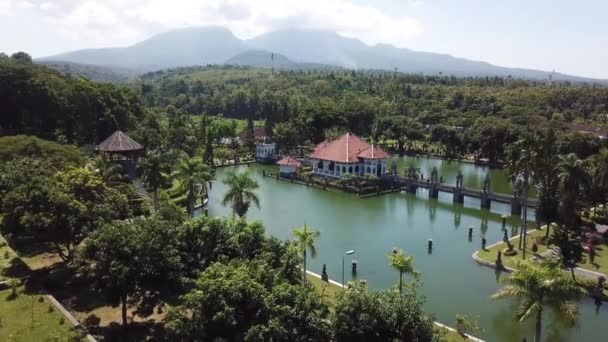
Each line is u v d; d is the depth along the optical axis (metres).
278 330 28.22
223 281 30.16
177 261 36.50
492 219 86.25
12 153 69.94
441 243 71.69
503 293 35.16
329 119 160.38
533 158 65.62
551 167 67.94
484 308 49.19
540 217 68.12
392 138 167.00
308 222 82.06
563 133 132.00
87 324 38.53
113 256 35.84
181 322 29.73
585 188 67.19
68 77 139.75
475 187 114.44
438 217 87.44
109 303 37.38
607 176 72.81
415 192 106.00
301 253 47.09
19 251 53.56
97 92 118.06
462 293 52.94
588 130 153.62
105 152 89.25
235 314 29.42
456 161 152.12
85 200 49.53
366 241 72.19
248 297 29.91
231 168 134.12
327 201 98.00
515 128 141.38
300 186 112.12
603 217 75.62
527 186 66.31
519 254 63.00
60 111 109.38
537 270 33.66
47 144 74.81
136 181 85.94
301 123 155.62
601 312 48.25
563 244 60.78
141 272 35.31
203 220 40.50
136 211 62.91
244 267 32.53
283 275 36.97
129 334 38.03
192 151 133.25
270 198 99.69
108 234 36.59
